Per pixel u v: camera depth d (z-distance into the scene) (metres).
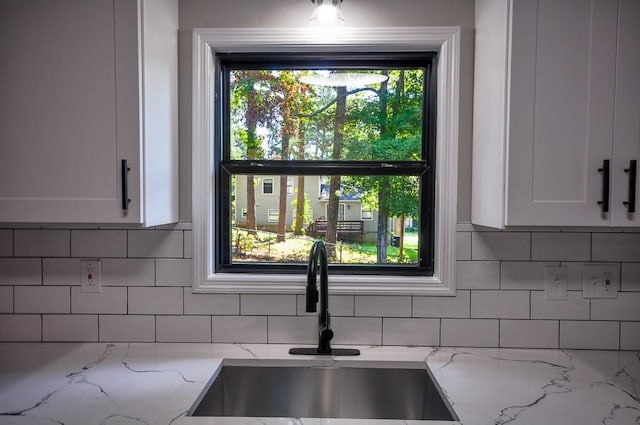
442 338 1.31
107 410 0.90
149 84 1.10
